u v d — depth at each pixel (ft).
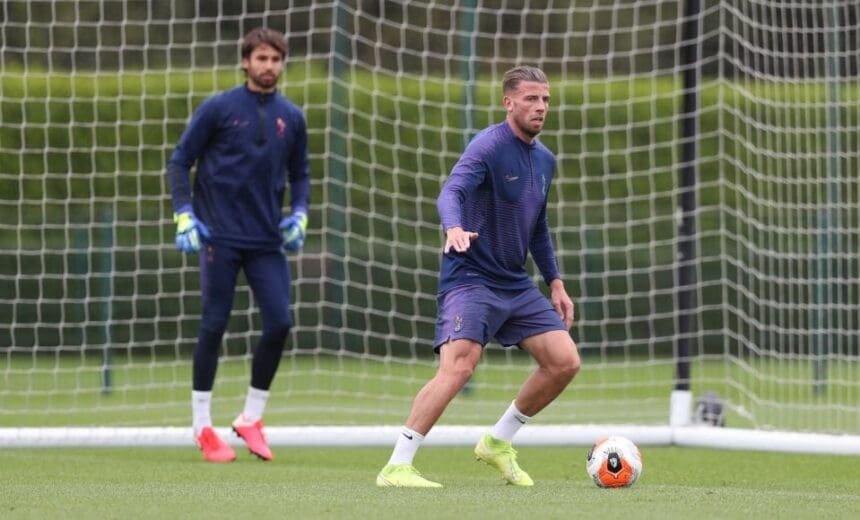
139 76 172.45
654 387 161.89
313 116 180.45
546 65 209.46
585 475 87.81
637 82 183.73
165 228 177.06
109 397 149.07
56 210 176.04
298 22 199.72
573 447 105.81
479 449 74.38
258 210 91.40
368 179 181.06
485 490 68.18
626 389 160.25
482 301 70.23
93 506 59.62
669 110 183.01
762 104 148.97
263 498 63.00
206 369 92.73
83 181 174.81
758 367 172.65
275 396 152.66
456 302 70.44
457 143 180.86
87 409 135.54
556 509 58.03
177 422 124.88
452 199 68.59
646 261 188.65
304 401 147.13
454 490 67.87
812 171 141.79
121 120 171.83
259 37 90.17
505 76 71.92
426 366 182.09
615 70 208.13
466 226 70.64
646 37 207.31
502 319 71.05
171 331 183.21
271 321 91.81
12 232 178.19
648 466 92.73
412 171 181.27
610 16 208.54
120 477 80.38
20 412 132.26
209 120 90.22
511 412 73.56
